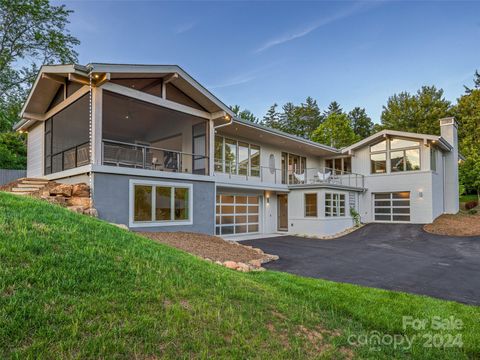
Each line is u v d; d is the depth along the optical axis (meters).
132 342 2.47
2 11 19.50
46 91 11.42
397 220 19.16
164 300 3.26
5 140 24.31
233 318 3.26
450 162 20.91
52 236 4.15
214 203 12.31
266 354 2.77
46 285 2.93
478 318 4.34
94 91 9.20
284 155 19.56
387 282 6.70
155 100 10.67
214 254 7.97
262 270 6.98
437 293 5.91
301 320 3.69
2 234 3.77
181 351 2.53
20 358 2.07
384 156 20.02
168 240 8.53
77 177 9.88
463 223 16.75
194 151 13.01
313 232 16.03
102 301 2.91
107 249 4.31
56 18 21.20
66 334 2.37
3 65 20.25
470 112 33.28
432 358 3.28
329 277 7.14
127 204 9.59
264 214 17.45
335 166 22.75
